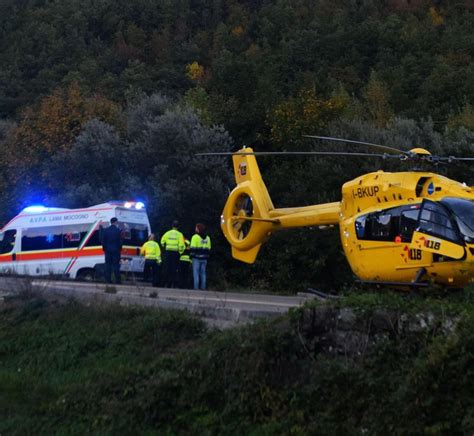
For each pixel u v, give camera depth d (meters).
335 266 29.62
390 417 8.30
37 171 35.94
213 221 32.78
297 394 9.33
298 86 57.03
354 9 98.31
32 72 82.81
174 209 32.34
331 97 42.09
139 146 33.94
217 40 91.38
